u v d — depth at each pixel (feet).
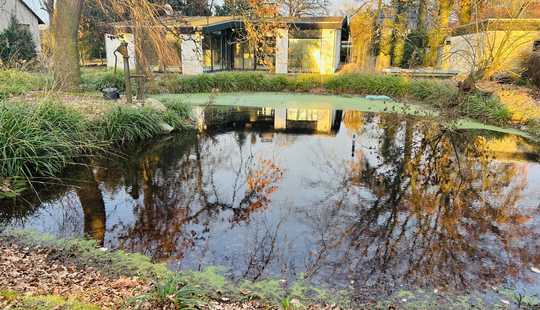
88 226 11.93
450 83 38.37
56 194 14.60
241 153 21.80
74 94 28.07
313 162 20.20
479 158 21.12
